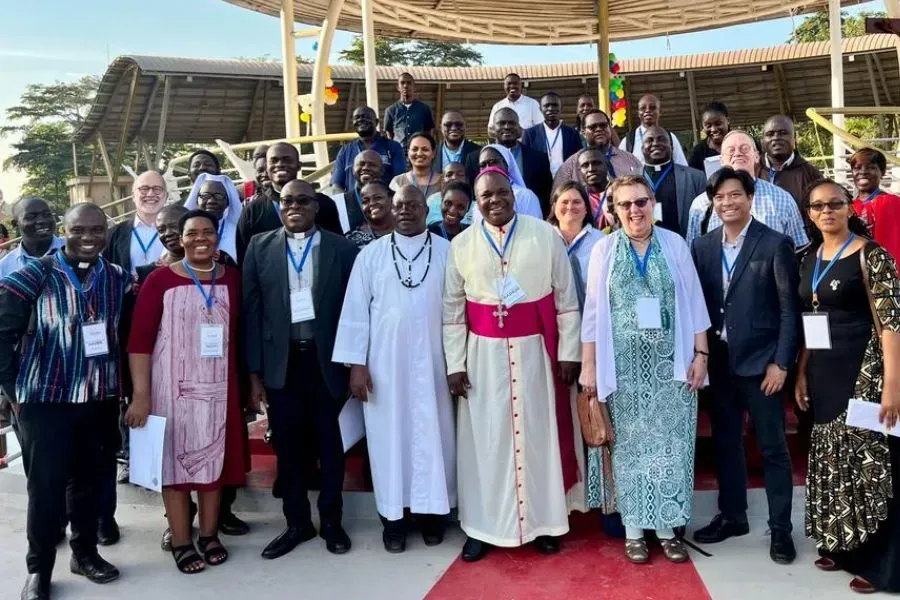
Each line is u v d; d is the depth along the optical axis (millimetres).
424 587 3689
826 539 3576
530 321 3959
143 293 3984
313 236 4270
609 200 4141
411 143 5789
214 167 5539
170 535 4285
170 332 3965
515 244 3979
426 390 4125
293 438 4242
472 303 4020
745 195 3891
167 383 3955
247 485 4969
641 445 3836
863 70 16469
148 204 5148
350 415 4402
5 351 3672
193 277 4035
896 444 3480
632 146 6469
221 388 4047
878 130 19906
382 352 4141
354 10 12594
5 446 5906
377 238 4750
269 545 4215
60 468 3764
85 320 3797
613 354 3855
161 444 3832
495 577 3766
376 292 4184
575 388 4152
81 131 16031
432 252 4246
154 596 3762
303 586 3773
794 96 17547
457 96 17859
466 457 4062
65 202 35000
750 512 4434
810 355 3664
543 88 17641
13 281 3695
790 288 3779
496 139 6094
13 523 5004
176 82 14648
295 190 4145
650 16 14195
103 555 4328
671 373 3828
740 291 3885
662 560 3889
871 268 3459
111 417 4055
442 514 4223
